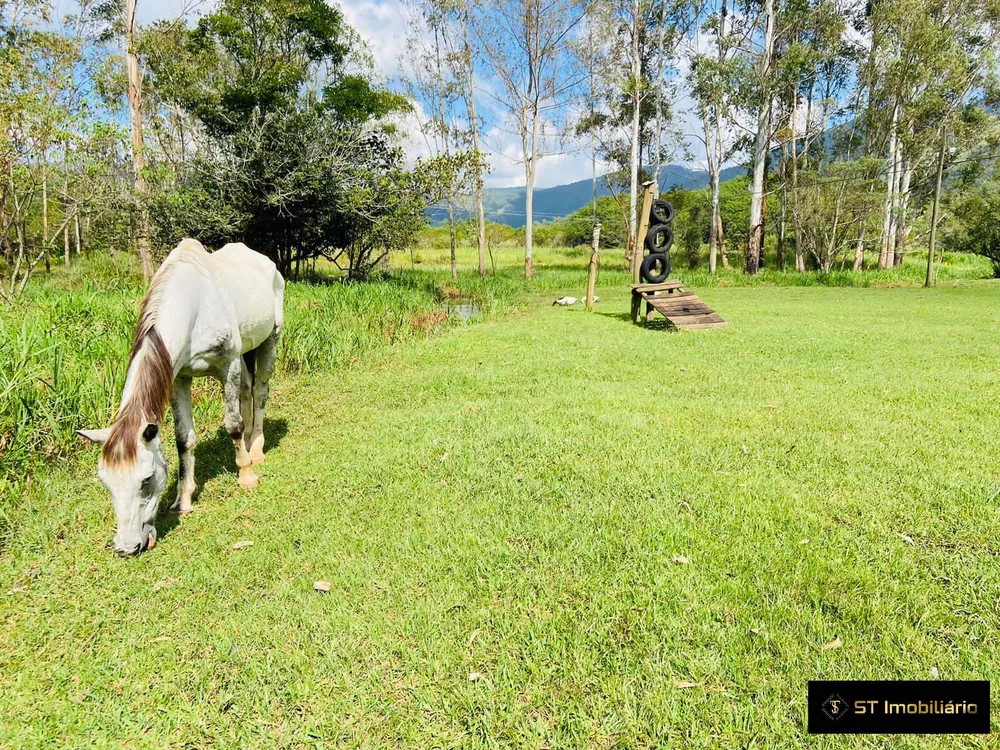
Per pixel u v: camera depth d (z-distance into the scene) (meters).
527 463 4.17
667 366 7.19
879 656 2.25
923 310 12.74
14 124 10.59
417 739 1.99
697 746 1.92
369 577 2.87
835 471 3.91
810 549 2.97
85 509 3.65
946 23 23.42
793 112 26.45
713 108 26.61
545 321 11.67
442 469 4.12
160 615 2.67
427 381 6.66
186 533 3.38
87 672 2.34
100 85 14.34
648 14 25.58
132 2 17.45
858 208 24.44
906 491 3.59
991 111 25.61
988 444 4.33
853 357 7.55
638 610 2.55
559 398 5.78
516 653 2.35
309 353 7.39
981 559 2.85
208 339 3.46
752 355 7.78
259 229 17.94
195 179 17.28
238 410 3.84
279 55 19.42
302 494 3.85
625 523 3.28
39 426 4.33
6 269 14.95
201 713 2.14
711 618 2.49
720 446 4.42
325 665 2.31
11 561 3.12
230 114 16.98
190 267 3.43
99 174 13.05
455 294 18.42
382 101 19.53
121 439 2.81
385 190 17.83
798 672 2.18
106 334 6.43
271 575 2.94
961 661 2.23
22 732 2.07
